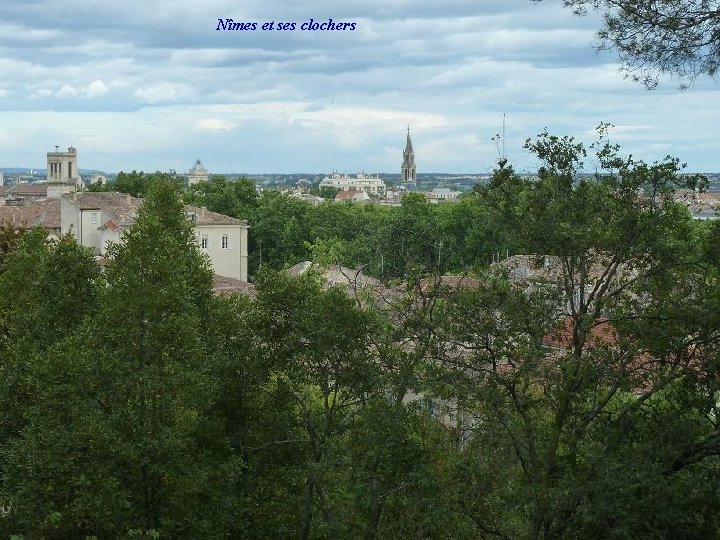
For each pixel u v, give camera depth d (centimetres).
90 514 2131
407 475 2231
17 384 2548
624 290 2291
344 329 2520
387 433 2241
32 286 2755
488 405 2036
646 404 2081
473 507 2059
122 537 2042
